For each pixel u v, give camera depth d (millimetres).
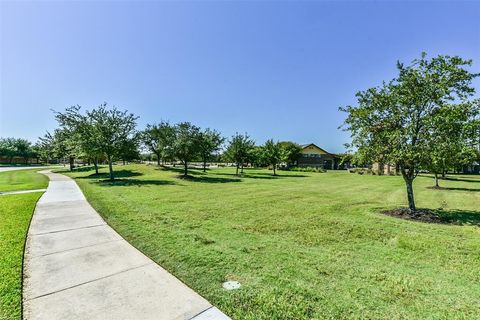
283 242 5414
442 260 4578
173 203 9617
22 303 2936
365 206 9773
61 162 59688
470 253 4926
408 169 8398
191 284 3482
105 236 5473
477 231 6395
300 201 10727
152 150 32938
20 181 18328
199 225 6605
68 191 12211
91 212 7676
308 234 6027
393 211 8648
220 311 2896
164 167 31297
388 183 21062
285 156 31000
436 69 7754
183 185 16141
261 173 33531
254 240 5508
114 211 7809
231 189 14547
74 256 4371
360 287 3508
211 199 10805
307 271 3994
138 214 7574
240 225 6727
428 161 7531
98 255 4434
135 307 2918
